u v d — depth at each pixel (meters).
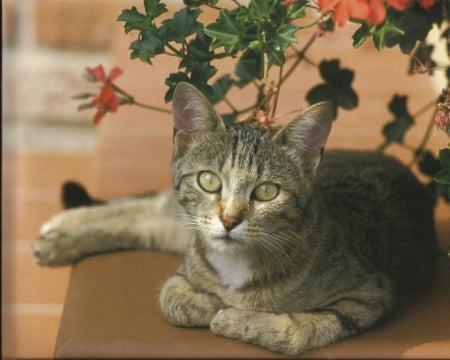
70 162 6.10
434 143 4.95
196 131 3.60
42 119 6.25
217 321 3.46
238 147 3.51
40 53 6.27
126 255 4.35
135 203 4.65
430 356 3.37
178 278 3.72
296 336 3.38
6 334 4.93
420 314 3.67
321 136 3.57
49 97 6.25
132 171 5.17
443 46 4.42
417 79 5.64
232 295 3.61
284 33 3.38
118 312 3.67
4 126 5.59
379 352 3.38
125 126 5.54
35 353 4.91
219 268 3.62
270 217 3.49
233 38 3.40
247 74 4.02
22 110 6.23
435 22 3.62
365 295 3.59
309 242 3.58
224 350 3.39
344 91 4.09
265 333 3.40
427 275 3.99
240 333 3.42
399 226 4.02
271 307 3.59
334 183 4.10
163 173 5.15
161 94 5.55
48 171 5.98
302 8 3.40
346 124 5.25
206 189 3.53
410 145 4.98
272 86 3.67
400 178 4.22
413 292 3.88
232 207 3.46
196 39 3.62
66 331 3.52
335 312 3.49
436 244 4.17
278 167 3.51
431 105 4.50
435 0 3.57
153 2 3.55
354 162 4.31
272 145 3.54
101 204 4.79
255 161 3.49
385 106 5.39
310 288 3.57
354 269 3.65
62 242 4.38
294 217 3.54
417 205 4.17
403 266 3.98
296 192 3.54
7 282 5.14
